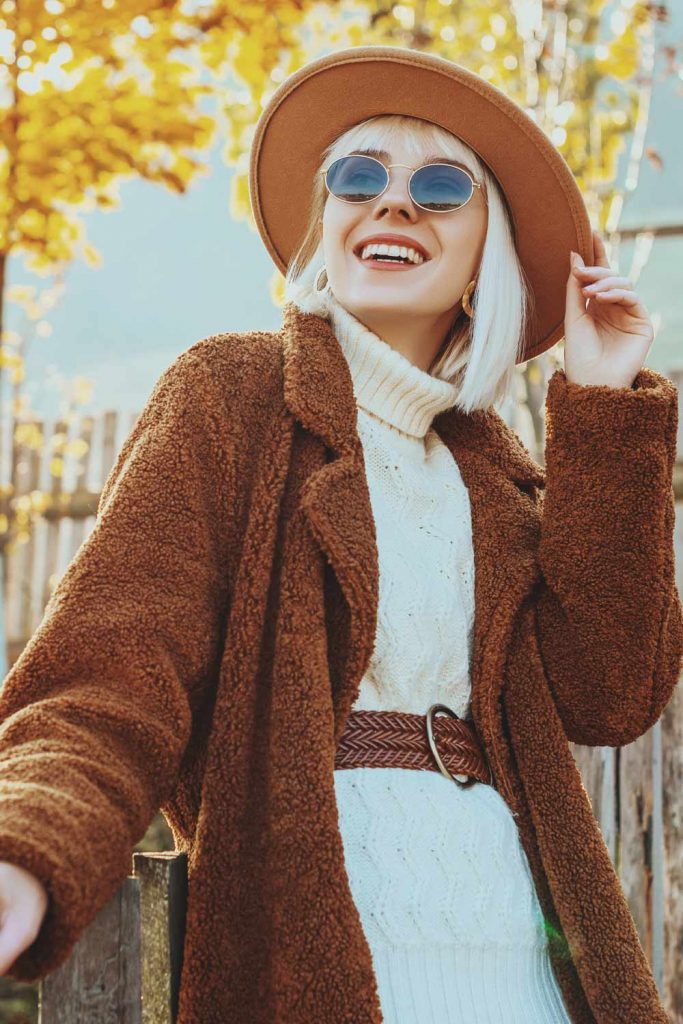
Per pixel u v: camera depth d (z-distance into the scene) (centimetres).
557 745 158
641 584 161
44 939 102
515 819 155
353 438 151
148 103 387
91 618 126
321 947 125
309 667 136
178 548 137
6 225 396
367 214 165
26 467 655
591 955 147
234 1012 129
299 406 149
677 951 245
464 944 139
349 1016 123
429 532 161
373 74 167
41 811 103
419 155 168
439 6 481
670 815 250
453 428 177
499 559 165
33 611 638
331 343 160
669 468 166
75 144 384
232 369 153
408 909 137
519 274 176
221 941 131
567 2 415
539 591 168
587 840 153
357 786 141
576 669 164
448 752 150
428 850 141
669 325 924
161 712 124
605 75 495
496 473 174
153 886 133
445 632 155
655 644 163
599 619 162
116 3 364
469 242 169
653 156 410
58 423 655
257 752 136
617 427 162
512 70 478
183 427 145
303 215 185
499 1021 138
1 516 574
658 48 438
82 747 113
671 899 247
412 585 153
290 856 129
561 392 166
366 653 140
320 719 133
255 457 149
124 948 122
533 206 178
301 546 143
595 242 181
